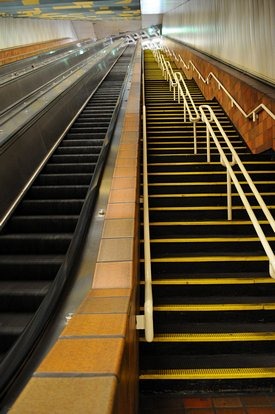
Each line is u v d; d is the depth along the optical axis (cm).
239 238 290
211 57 821
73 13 1188
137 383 178
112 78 1003
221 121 587
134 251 185
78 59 1116
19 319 217
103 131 521
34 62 977
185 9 1260
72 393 76
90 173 383
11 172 325
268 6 476
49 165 395
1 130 358
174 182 389
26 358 125
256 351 211
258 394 192
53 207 322
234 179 282
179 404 185
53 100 484
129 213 220
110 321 116
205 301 238
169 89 843
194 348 211
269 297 243
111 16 1344
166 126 562
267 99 420
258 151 454
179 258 271
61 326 146
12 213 308
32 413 71
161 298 244
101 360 90
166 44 1711
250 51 555
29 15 1156
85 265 186
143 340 212
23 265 252
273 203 349
